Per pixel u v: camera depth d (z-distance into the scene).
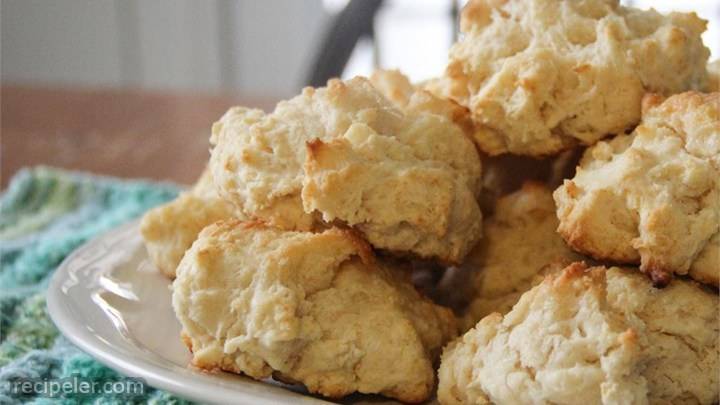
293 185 0.35
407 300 0.36
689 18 0.38
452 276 0.39
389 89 0.40
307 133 0.36
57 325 0.36
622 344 0.31
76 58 1.18
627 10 0.38
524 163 0.39
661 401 0.33
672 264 0.33
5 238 0.51
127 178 0.64
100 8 1.16
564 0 0.38
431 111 0.37
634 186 0.34
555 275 0.33
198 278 0.34
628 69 0.37
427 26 1.14
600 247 0.34
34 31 1.17
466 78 0.38
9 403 0.36
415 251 0.36
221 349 0.34
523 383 0.32
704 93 0.37
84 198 0.56
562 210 0.35
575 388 0.31
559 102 0.37
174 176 0.64
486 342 0.33
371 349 0.34
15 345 0.40
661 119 0.35
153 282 0.40
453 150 0.36
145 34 1.17
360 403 0.34
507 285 0.38
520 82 0.36
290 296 0.33
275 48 1.15
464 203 0.36
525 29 0.38
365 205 0.35
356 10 0.80
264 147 0.36
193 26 1.16
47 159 0.68
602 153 0.35
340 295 0.34
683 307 0.33
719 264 0.33
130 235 0.43
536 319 0.32
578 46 0.37
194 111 0.80
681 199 0.34
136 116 0.78
